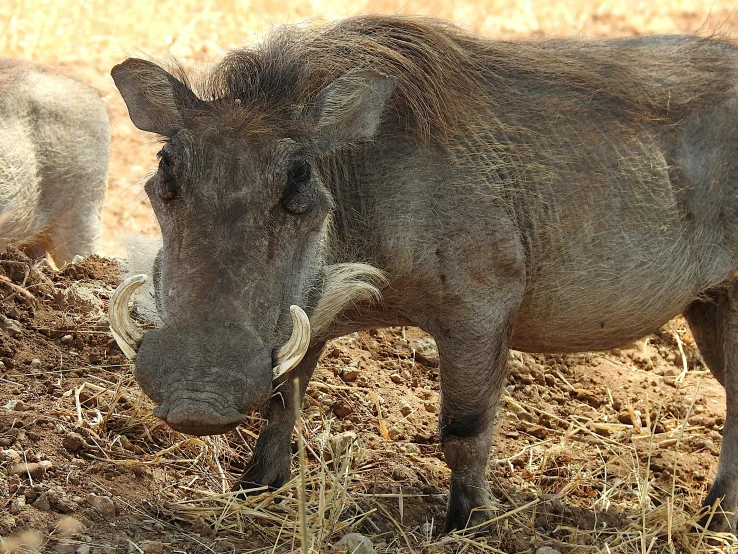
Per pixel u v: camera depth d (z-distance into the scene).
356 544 12.10
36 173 20.83
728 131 14.40
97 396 14.33
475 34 14.25
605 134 13.70
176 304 10.54
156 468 13.39
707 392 19.25
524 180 13.18
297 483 13.10
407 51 12.89
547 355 19.19
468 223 12.63
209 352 10.25
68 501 11.67
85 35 36.16
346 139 11.71
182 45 36.06
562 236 13.45
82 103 21.86
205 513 12.48
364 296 12.31
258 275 10.73
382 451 15.19
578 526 14.20
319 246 11.59
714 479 15.14
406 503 13.98
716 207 14.45
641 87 14.10
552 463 16.19
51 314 16.31
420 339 18.61
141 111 11.94
